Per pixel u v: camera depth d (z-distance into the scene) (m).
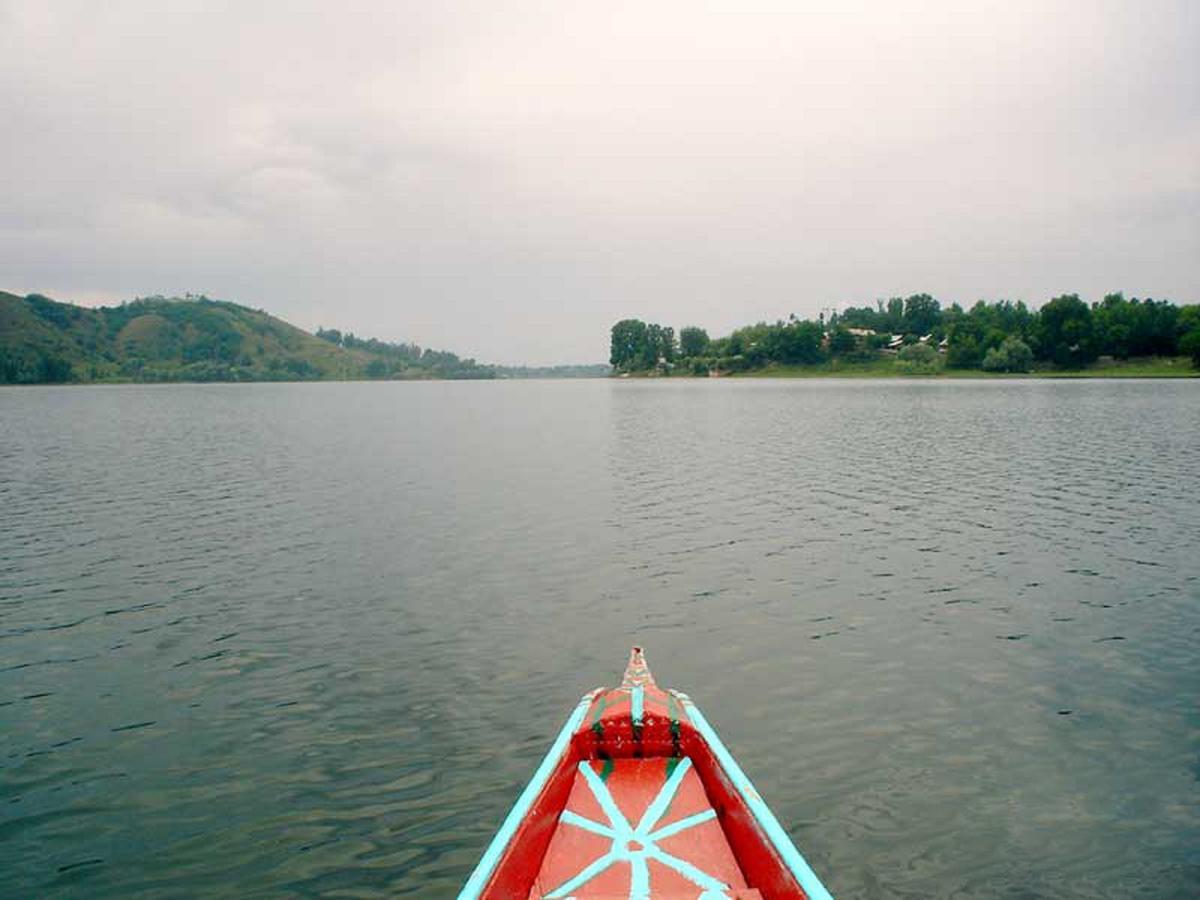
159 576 22.22
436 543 26.06
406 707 13.84
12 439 67.19
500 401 158.50
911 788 11.17
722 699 14.03
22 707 13.98
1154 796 10.94
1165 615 17.94
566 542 26.05
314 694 14.41
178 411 117.62
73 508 32.75
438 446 60.06
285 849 9.93
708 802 9.12
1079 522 27.83
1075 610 18.47
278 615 18.80
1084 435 55.91
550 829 8.47
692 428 71.88
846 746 12.32
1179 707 13.47
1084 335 176.88
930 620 17.97
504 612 18.92
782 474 40.81
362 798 11.02
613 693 10.68
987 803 10.80
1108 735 12.59
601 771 9.74
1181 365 168.88
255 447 59.66
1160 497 32.16
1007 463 42.97
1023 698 13.91
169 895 9.12
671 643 16.78
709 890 7.64
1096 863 9.59
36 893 9.19
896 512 30.19
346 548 25.42
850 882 9.28
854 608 18.89
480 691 14.48
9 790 11.33
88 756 12.27
